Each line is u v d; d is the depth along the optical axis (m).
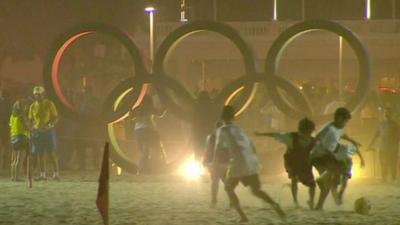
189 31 49.00
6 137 55.03
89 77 100.25
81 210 34.41
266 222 30.98
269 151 48.22
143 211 34.09
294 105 50.59
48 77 49.81
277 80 48.38
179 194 40.22
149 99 48.25
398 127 47.06
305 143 34.19
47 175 50.78
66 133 53.94
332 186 35.06
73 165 57.53
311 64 107.88
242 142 31.02
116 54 100.19
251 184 30.95
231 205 34.41
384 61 108.12
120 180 47.75
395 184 45.50
